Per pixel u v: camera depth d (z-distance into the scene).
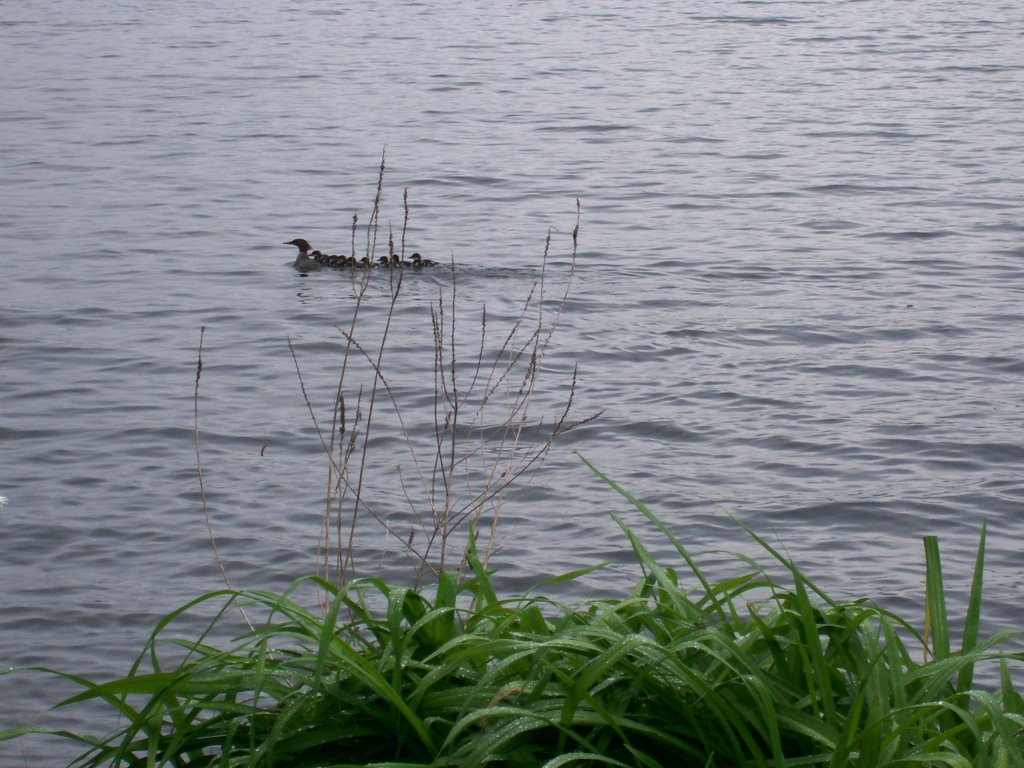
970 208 34.22
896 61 62.66
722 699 5.81
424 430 18.61
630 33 73.75
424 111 50.28
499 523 15.43
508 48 68.19
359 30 75.00
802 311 25.12
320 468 17.22
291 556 14.61
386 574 14.12
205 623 13.14
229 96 53.47
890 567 14.52
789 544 15.13
